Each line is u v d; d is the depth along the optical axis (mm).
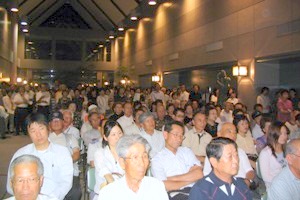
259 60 11430
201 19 15945
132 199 2875
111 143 4125
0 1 19641
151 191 2930
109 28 36750
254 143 6754
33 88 18656
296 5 9805
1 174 7426
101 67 37562
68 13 37938
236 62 12820
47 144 4047
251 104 11742
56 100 15125
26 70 36312
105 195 2877
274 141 4523
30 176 2584
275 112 10055
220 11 14125
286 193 3330
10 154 9977
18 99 14320
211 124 7508
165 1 21062
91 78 37531
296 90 11000
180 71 18484
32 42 36500
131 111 7906
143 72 25719
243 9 12414
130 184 2906
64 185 4051
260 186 4828
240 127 5934
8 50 23766
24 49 36062
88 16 36312
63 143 5246
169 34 20297
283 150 4539
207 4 15320
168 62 20359
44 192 3912
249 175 4445
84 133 6906
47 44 36844
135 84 27891
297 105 10008
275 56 10617
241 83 12445
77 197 4887
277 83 11680
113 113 9242
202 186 3025
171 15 20031
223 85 14633
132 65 29125
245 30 12266
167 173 4379
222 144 3004
